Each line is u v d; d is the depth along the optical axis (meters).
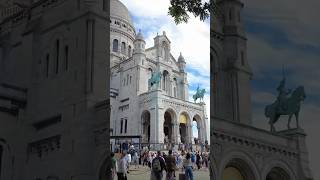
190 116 17.83
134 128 17.25
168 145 16.14
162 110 17.30
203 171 15.41
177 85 18.05
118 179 14.44
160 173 13.52
